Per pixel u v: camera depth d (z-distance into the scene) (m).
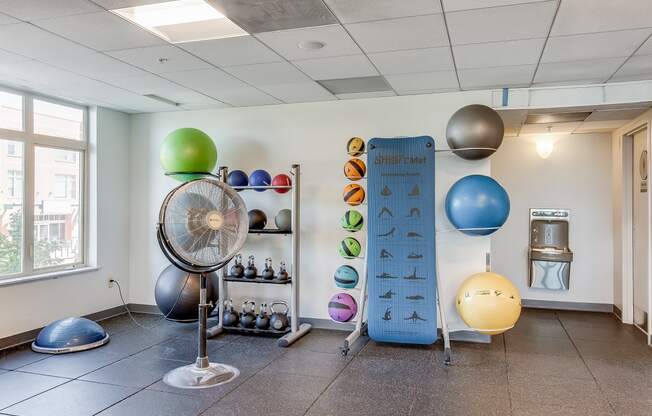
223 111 6.34
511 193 7.41
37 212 5.64
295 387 4.00
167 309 5.67
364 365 4.55
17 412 3.53
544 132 6.99
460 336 5.38
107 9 3.23
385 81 5.00
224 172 5.57
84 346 5.04
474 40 3.79
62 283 5.79
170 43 3.89
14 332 5.22
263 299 6.11
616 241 6.80
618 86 5.03
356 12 3.25
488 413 3.52
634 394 3.88
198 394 3.86
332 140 5.86
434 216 4.99
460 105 5.41
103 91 5.48
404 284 4.99
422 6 3.14
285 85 5.18
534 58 4.23
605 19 3.35
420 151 5.04
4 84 5.17
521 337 5.57
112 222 6.54
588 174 7.14
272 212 6.08
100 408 3.60
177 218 3.82
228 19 3.40
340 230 5.81
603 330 5.93
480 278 4.81
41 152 5.70
